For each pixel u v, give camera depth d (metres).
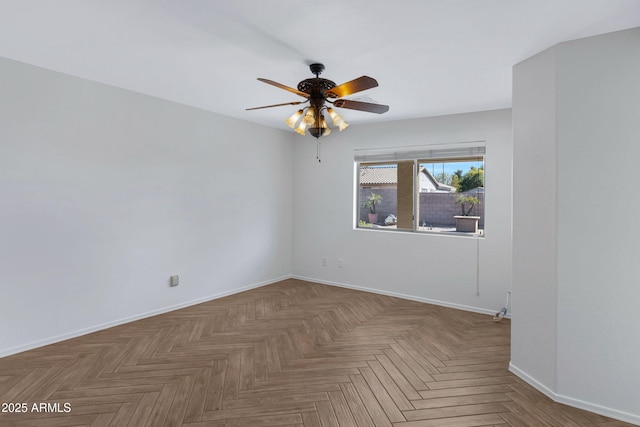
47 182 3.02
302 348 3.08
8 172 2.80
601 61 2.17
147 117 3.73
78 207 3.22
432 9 1.92
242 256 4.91
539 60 2.46
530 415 2.16
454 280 4.29
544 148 2.40
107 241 3.45
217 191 4.52
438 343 3.21
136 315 3.71
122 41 2.39
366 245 4.98
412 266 4.60
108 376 2.55
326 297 4.67
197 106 4.16
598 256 2.19
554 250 2.31
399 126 4.67
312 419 2.08
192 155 4.21
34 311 2.97
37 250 2.98
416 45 2.38
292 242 5.76
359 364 2.79
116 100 3.46
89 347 3.03
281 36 2.27
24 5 1.94
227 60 2.70
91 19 2.09
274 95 3.68
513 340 2.69
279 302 4.43
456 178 4.38
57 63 2.85
